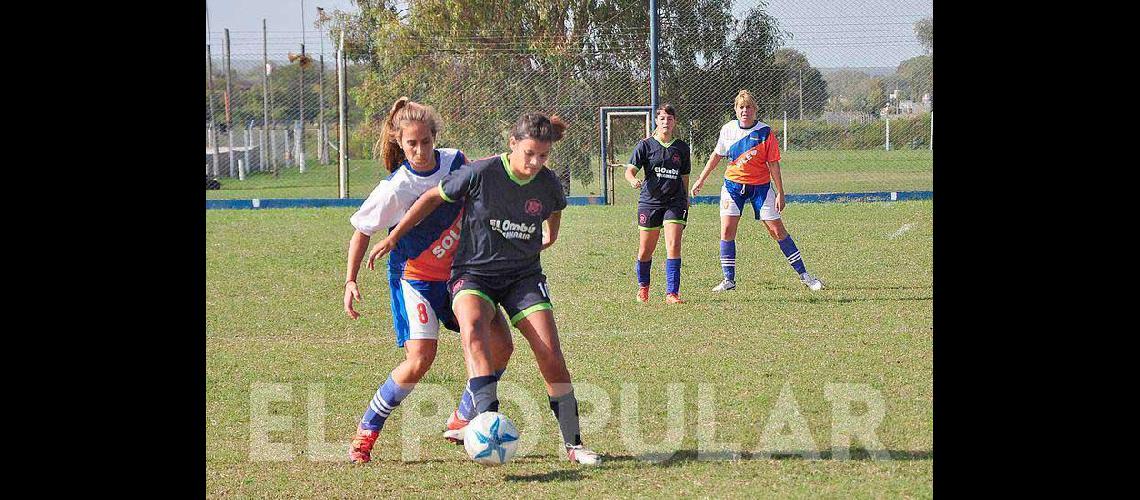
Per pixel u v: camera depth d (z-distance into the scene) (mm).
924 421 5418
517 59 23109
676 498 4414
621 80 22641
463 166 5051
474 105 23375
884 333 7793
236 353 7414
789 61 23078
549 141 4766
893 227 15477
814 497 4363
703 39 22453
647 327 8211
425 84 24406
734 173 9969
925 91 23359
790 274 11148
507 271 4949
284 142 38656
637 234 15203
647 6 22750
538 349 4891
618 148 22766
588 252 13250
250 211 19734
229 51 29766
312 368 6965
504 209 4852
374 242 14484
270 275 11430
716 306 9180
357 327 8492
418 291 5062
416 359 5016
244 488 4605
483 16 23938
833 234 14719
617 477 4703
